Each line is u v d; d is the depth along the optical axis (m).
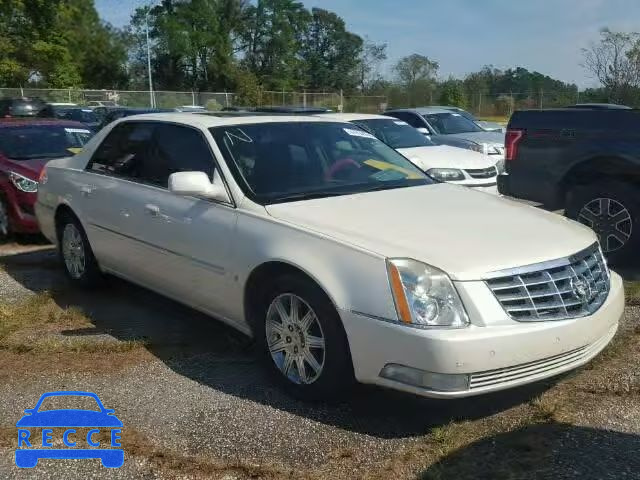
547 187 7.07
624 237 6.63
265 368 4.17
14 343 4.89
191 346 4.84
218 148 4.67
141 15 59.97
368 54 75.38
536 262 3.57
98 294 6.14
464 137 13.05
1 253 7.95
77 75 49.47
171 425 3.70
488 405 3.85
